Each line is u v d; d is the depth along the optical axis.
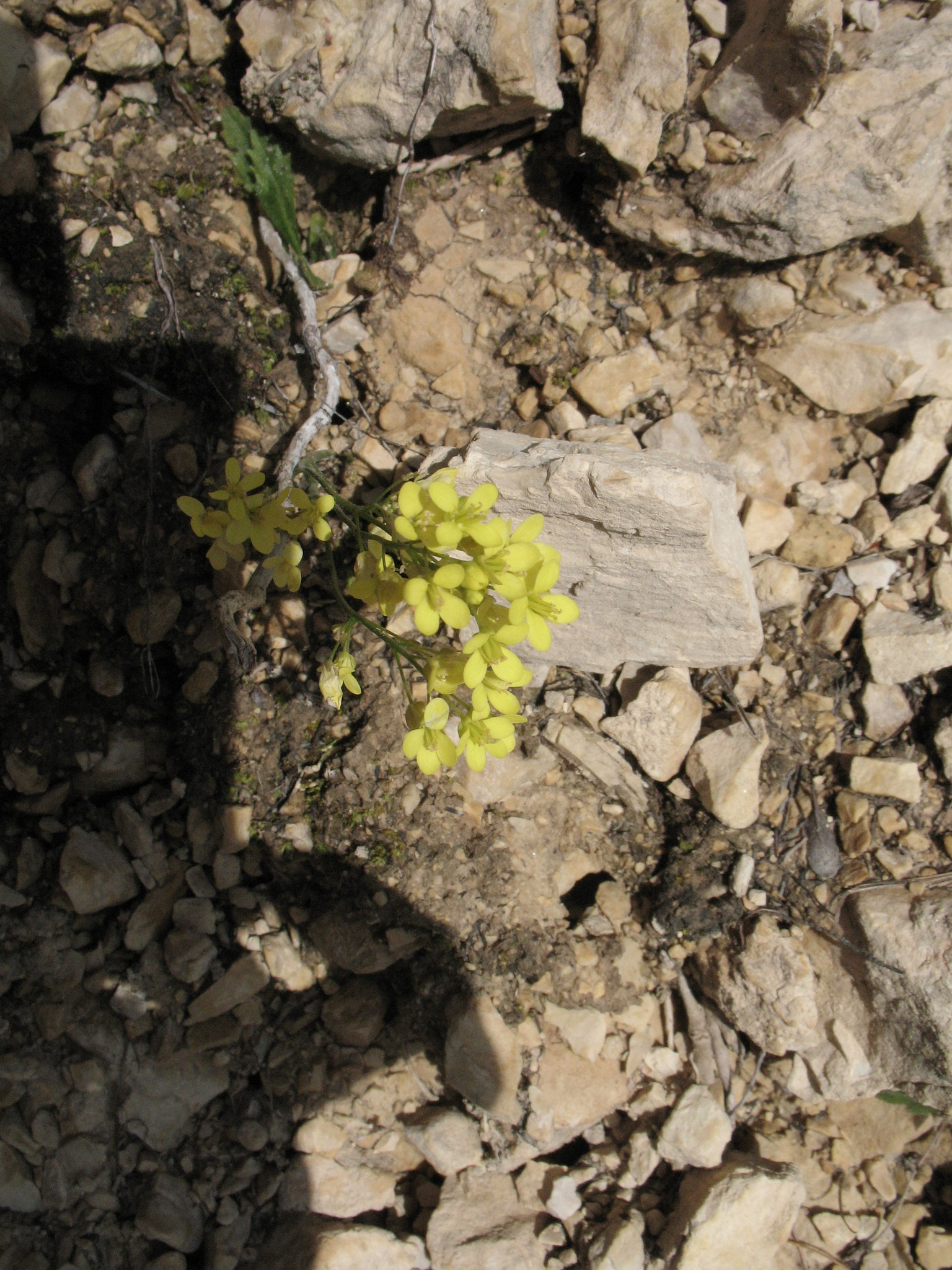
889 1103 0.25
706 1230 0.23
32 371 0.24
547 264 0.26
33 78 0.23
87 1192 0.23
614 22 0.24
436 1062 0.25
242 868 0.25
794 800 0.25
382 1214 0.25
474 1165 0.25
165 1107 0.24
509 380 0.26
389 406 0.26
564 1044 0.25
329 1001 0.25
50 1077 0.23
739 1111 0.25
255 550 0.25
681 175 0.25
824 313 0.26
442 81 0.24
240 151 0.24
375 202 0.26
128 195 0.24
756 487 0.26
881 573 0.26
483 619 0.18
